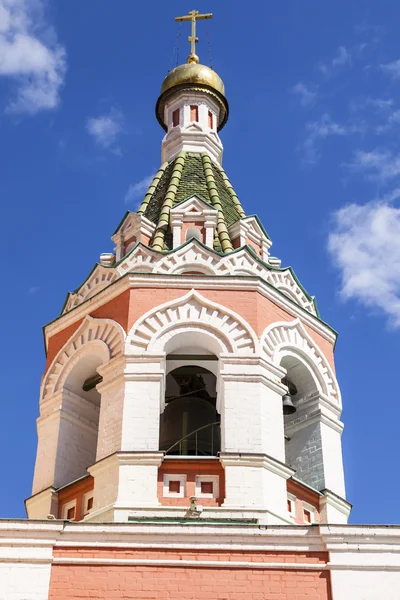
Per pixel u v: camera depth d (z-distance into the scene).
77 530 22.95
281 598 22.23
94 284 29.78
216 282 27.80
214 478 25.02
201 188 33.19
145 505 24.27
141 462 24.86
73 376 28.19
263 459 25.06
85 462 27.62
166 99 37.88
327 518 26.42
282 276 29.84
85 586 22.25
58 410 27.80
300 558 22.80
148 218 32.44
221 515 24.22
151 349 26.59
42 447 27.61
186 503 24.59
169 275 27.80
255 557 22.73
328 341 29.41
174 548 22.75
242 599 22.17
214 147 36.09
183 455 26.09
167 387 28.83
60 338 28.81
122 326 27.17
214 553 22.73
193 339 27.16
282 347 27.73
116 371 26.50
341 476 27.64
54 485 26.69
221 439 25.67
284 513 24.91
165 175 34.31
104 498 24.73
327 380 28.73
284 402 27.70
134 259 29.45
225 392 26.19
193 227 30.78
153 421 25.56
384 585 22.47
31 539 22.80
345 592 22.34
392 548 22.92
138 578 22.36
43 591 22.17
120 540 22.86
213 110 37.62
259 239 32.22
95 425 28.25
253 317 27.38
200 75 37.72
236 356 26.67
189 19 40.84
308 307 29.92
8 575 22.34
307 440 28.03
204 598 22.16
